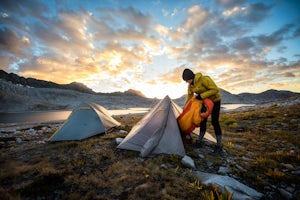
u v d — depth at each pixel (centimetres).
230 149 557
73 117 742
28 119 5522
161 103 592
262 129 876
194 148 541
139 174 362
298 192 310
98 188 316
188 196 288
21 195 300
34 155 502
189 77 494
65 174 367
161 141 479
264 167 411
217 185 313
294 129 847
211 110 470
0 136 895
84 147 541
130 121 1319
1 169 400
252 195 293
